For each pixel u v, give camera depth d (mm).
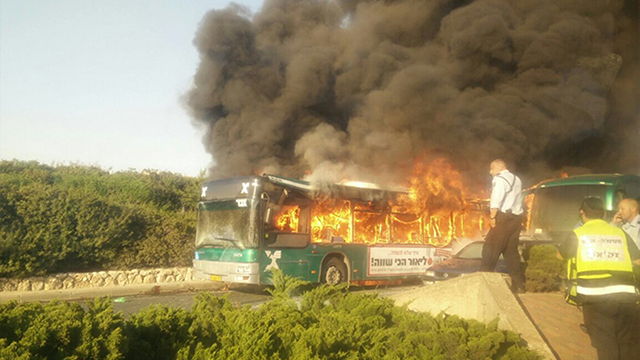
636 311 4730
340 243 13875
